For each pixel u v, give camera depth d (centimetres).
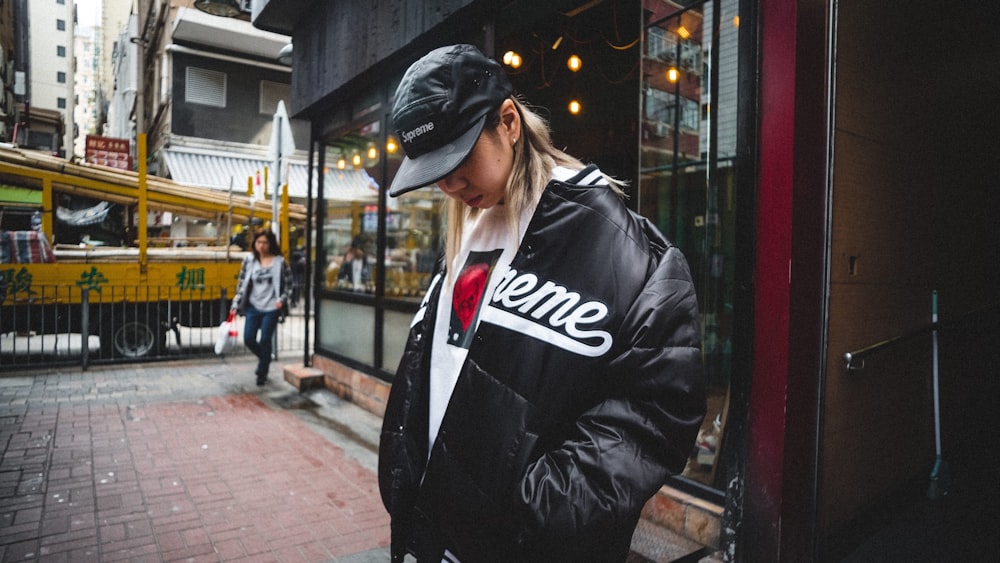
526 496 90
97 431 484
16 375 705
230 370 765
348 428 512
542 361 96
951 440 397
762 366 250
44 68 5844
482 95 100
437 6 424
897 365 331
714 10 286
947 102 365
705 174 294
